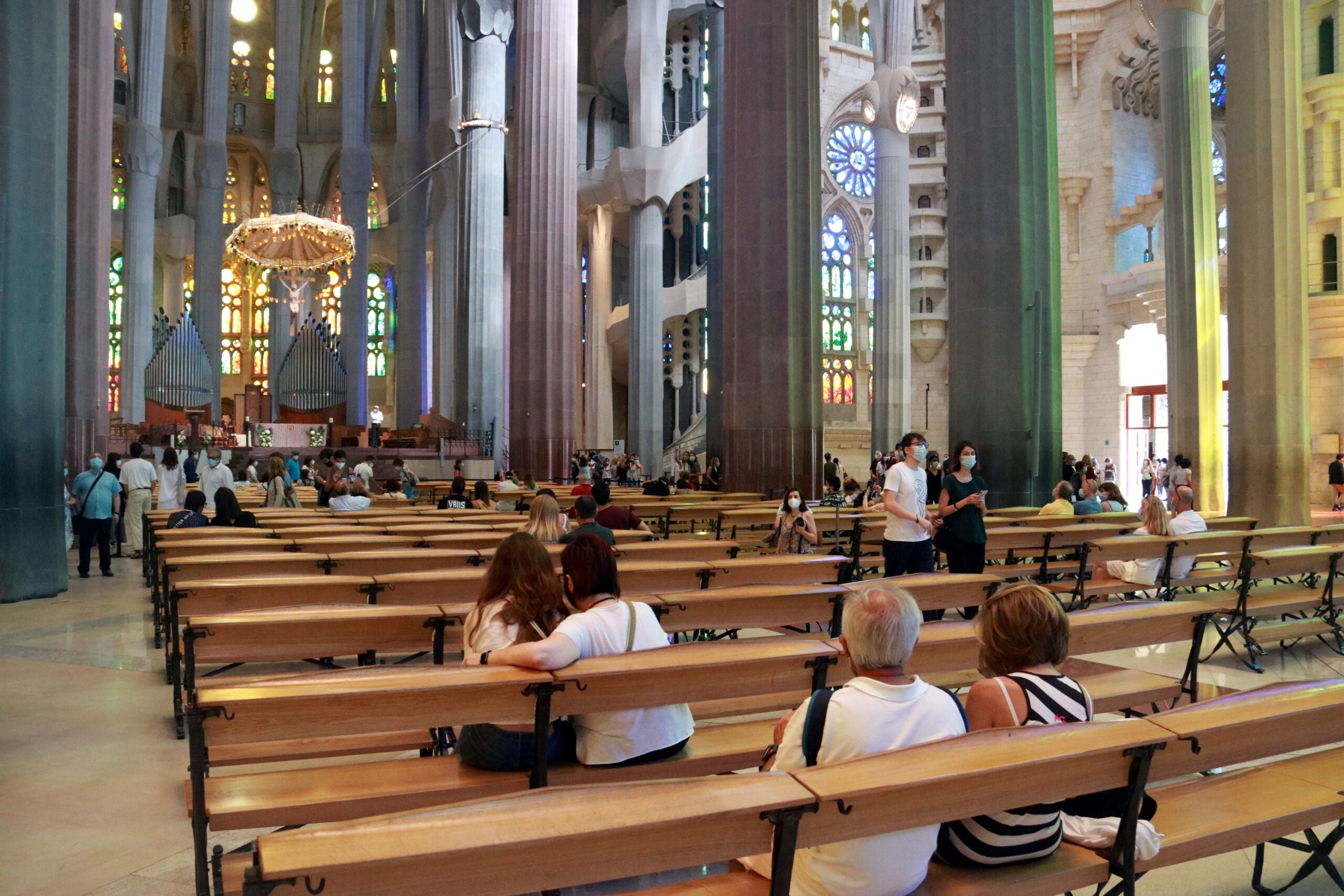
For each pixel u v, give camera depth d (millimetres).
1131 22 35688
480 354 26312
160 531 8008
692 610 4434
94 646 7316
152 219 37688
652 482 12328
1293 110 12570
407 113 39000
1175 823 2779
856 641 2379
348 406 38688
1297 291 12539
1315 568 6680
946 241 42844
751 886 2354
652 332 34438
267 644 3711
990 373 12000
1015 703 2482
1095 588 7309
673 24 37156
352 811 2895
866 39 43375
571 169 21094
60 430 10148
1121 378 36156
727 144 13961
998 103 12023
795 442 13461
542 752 2922
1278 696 2781
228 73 41500
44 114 9820
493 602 3318
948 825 2416
